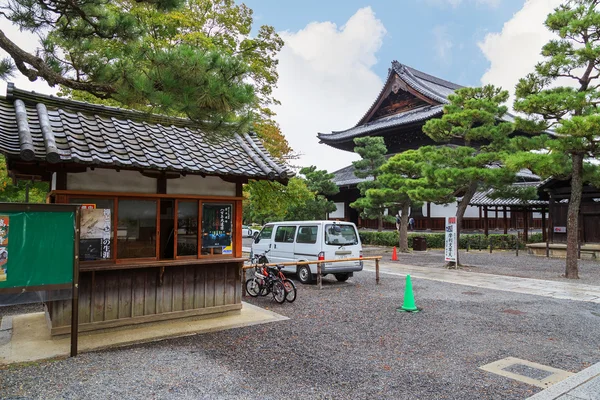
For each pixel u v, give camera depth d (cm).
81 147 584
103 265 621
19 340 602
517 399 429
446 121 1516
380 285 1181
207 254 734
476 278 1329
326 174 2867
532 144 1309
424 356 565
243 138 860
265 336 648
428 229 3098
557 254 2017
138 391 427
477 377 489
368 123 3922
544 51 1328
